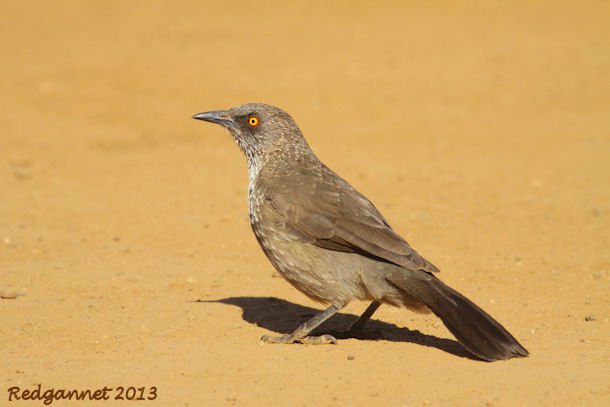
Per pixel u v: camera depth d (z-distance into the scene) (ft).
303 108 103.76
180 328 41.83
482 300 46.29
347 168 80.79
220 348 38.88
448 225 62.90
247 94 109.50
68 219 65.00
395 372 35.50
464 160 82.99
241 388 34.17
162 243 58.59
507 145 87.66
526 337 40.04
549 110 98.99
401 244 37.78
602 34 130.41
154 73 118.21
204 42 133.90
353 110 102.53
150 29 141.38
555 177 76.13
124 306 45.24
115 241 58.95
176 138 96.22
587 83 108.06
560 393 33.06
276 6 154.81
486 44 128.57
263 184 41.16
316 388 33.99
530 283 49.39
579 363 36.27
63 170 82.48
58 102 106.63
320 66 120.47
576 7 146.10
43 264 53.16
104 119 101.71
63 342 39.93
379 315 45.11
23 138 93.40
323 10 151.94
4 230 61.46
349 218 38.73
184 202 70.49
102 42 133.80
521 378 34.58
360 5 153.79
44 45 131.64
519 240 58.95
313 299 40.22
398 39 133.18
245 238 60.13
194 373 35.70
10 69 118.62
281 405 32.58
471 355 37.60
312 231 38.75
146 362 37.14
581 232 60.44
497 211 66.59
